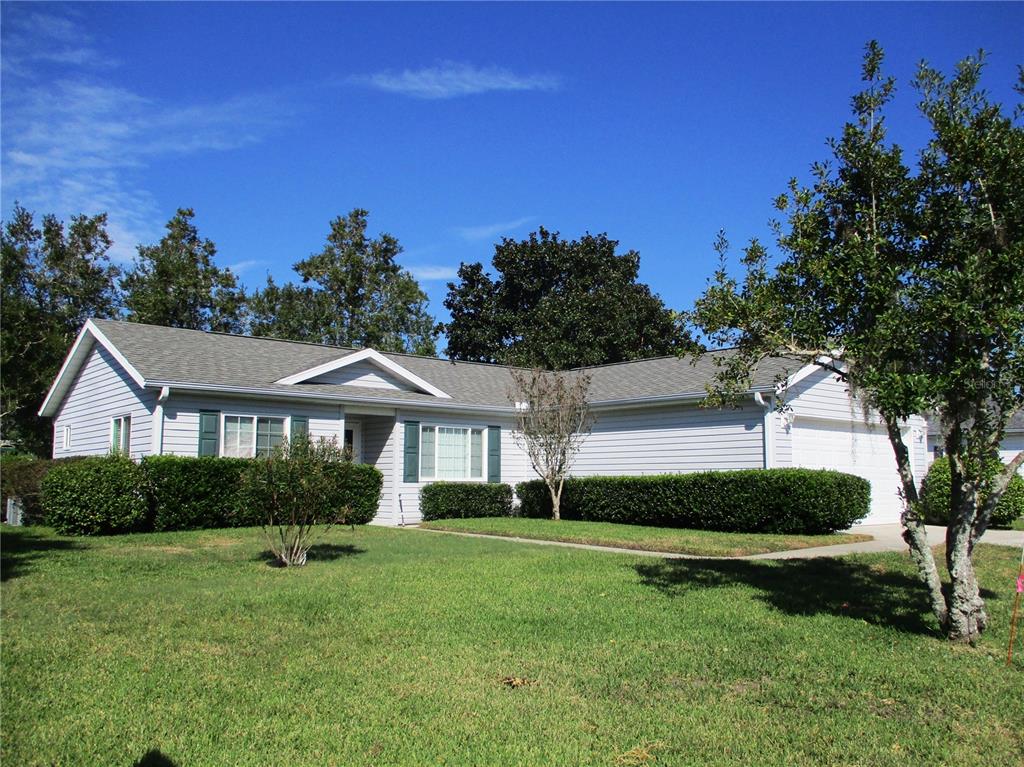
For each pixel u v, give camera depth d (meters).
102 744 4.55
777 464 16.78
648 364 23.05
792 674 5.96
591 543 14.30
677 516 17.03
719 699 5.40
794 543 13.55
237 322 44.38
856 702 5.35
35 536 14.48
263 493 11.09
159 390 16.22
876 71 7.38
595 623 7.52
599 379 23.11
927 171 7.15
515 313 40.56
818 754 4.46
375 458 20.53
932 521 17.16
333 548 13.29
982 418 6.83
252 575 10.23
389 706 5.20
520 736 4.71
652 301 38.50
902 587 9.44
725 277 7.69
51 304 37.56
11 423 33.12
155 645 6.62
